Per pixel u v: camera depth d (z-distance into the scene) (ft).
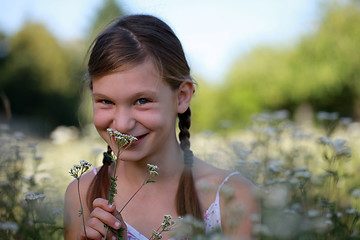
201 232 5.27
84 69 6.18
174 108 5.48
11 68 74.13
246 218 5.84
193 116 53.47
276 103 70.79
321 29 69.26
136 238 5.68
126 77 4.99
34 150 10.37
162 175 5.74
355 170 10.53
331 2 69.05
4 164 9.33
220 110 66.39
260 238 5.82
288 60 70.13
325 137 8.83
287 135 13.53
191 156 5.98
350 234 6.94
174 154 5.78
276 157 11.12
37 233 6.48
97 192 5.85
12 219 7.33
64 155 16.69
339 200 8.21
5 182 8.05
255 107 69.67
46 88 74.13
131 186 5.83
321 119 10.65
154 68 5.15
